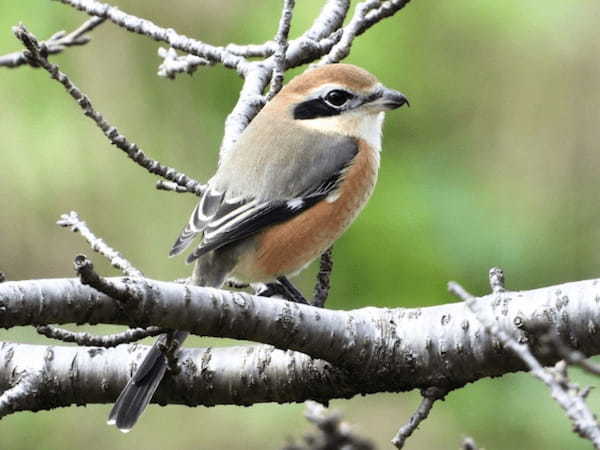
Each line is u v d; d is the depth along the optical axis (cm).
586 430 418
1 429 1214
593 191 1175
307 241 851
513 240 1154
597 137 1180
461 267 1148
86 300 539
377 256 1155
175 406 1227
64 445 1220
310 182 848
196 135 1251
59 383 673
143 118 1244
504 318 631
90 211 1241
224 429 1207
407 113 1207
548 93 1191
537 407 1124
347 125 887
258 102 902
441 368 644
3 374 677
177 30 1239
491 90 1203
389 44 1195
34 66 826
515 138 1196
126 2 1232
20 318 532
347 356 634
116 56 1238
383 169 1174
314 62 989
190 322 566
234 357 676
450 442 1171
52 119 1226
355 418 1216
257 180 837
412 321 651
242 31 1230
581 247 1165
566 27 1177
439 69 1205
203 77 1252
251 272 841
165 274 1230
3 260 1242
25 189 1229
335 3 966
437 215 1153
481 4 1180
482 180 1184
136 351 680
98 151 1235
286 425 1195
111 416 634
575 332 619
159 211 1242
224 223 816
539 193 1180
